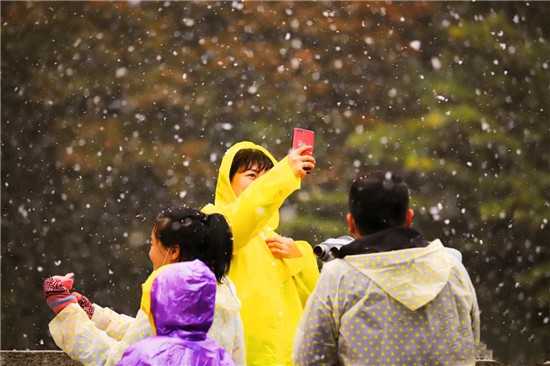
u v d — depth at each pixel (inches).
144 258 1370.6
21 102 1430.9
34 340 1237.7
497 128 1226.0
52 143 1423.5
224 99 1476.4
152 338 279.1
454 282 296.4
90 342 322.7
